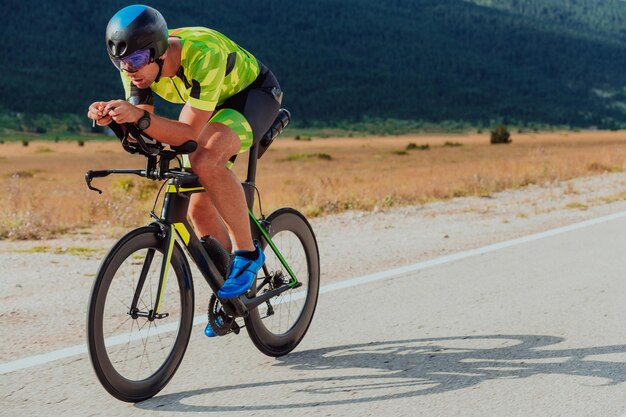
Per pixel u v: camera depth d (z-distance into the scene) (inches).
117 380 135.9
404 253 299.4
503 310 209.6
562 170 724.0
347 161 2989.7
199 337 182.2
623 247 308.3
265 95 154.8
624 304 215.6
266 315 165.9
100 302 132.2
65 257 288.0
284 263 170.1
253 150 159.6
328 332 189.2
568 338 182.1
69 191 965.8
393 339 182.7
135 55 131.1
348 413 135.7
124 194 515.2
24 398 141.6
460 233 353.4
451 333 187.3
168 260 142.2
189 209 157.2
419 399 142.6
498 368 160.2
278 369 160.2
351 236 350.0
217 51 139.9
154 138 135.6
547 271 262.2
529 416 134.8
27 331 187.0
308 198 498.3
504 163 1040.8
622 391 146.6
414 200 509.0
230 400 142.0
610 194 518.6
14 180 517.3
